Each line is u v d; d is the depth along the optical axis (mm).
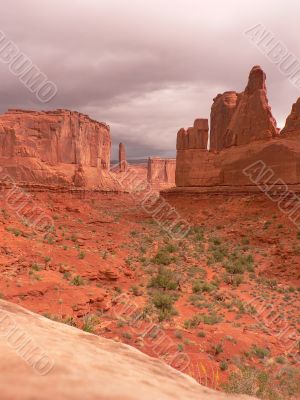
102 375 2629
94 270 27609
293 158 54625
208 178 73125
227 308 26062
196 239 50656
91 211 58594
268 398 11734
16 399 1706
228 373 14172
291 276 34438
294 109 62125
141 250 41812
